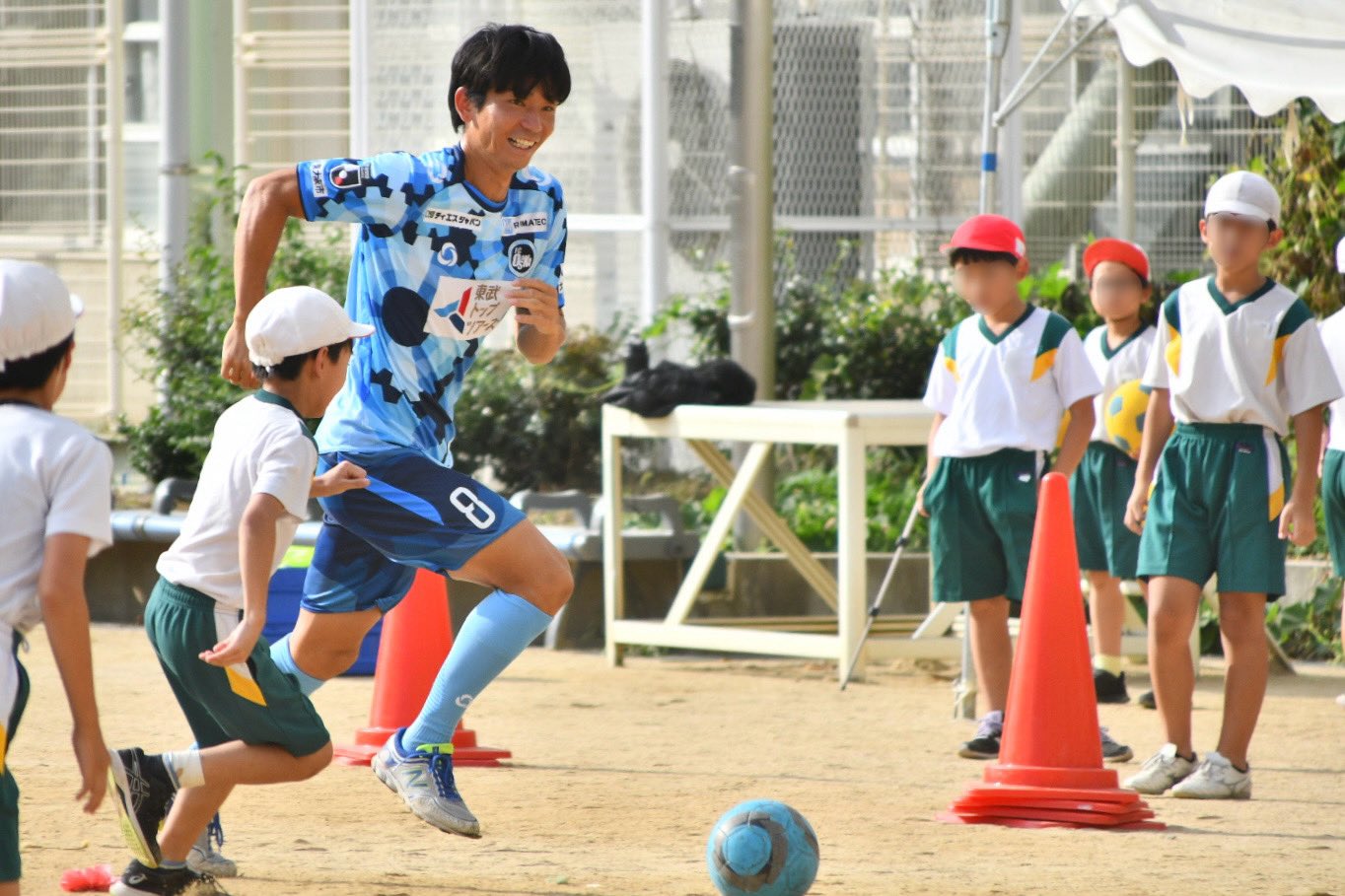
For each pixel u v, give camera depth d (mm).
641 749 23656
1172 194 45969
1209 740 24688
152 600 14305
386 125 47812
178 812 14461
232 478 14094
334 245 44469
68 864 16172
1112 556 27953
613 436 32562
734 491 31625
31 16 50844
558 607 17047
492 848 17328
